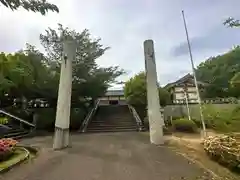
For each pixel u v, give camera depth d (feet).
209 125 45.16
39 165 20.06
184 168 18.48
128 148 28.55
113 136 42.01
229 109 41.52
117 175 16.58
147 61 34.76
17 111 56.08
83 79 58.90
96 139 37.88
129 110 72.49
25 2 19.85
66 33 59.72
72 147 29.76
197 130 44.37
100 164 20.12
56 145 28.78
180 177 15.97
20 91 55.47
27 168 19.03
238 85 31.68
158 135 31.68
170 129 46.96
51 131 53.47
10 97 57.62
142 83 65.92
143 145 30.76
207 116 46.37
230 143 22.27
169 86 80.07
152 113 32.83
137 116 60.59
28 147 29.96
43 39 59.57
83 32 65.00
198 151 25.75
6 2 18.99
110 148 28.73
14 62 53.06
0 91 51.60
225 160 19.42
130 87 68.69
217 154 21.09
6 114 46.73
